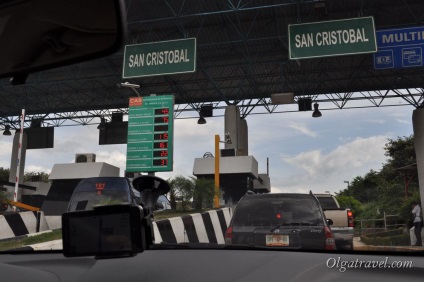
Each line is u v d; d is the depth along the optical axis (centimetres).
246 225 608
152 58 2022
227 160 2861
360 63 3200
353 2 2442
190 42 1997
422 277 177
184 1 2277
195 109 4091
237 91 3853
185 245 251
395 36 1925
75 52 134
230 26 2703
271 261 202
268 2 2384
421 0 2419
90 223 147
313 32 1870
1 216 1259
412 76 3419
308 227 588
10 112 4184
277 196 632
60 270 211
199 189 1777
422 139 2998
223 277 180
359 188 6506
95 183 1207
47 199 2455
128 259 212
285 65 3259
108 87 3666
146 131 2056
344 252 224
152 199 190
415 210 1337
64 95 3888
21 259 247
